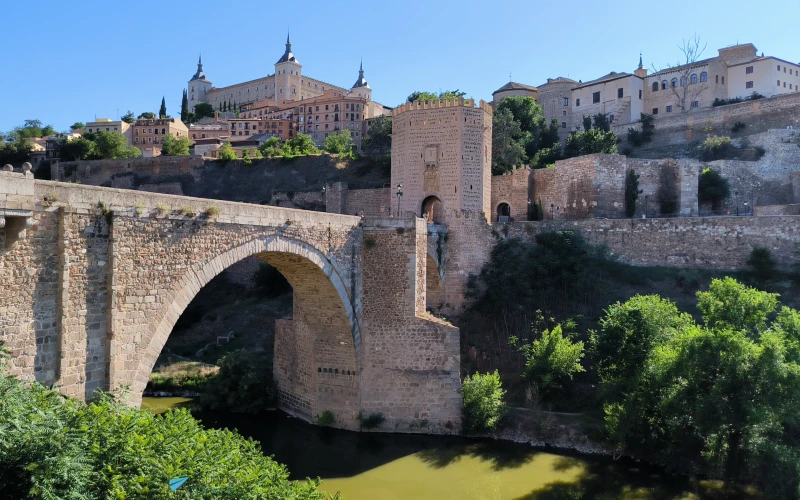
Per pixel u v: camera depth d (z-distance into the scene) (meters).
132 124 167.00
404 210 62.06
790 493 27.53
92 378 20.84
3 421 14.33
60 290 19.75
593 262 55.28
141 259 22.70
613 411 35.53
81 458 14.61
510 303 52.41
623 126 108.19
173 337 64.81
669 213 67.25
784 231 51.03
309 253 33.12
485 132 61.78
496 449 36.53
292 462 35.16
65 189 19.98
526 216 73.56
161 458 15.77
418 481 32.50
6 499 13.41
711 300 36.38
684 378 32.47
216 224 26.47
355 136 163.88
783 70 105.50
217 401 45.00
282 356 44.84
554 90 121.81
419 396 38.31
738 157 82.88
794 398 28.28
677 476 32.97
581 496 30.80
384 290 38.81
